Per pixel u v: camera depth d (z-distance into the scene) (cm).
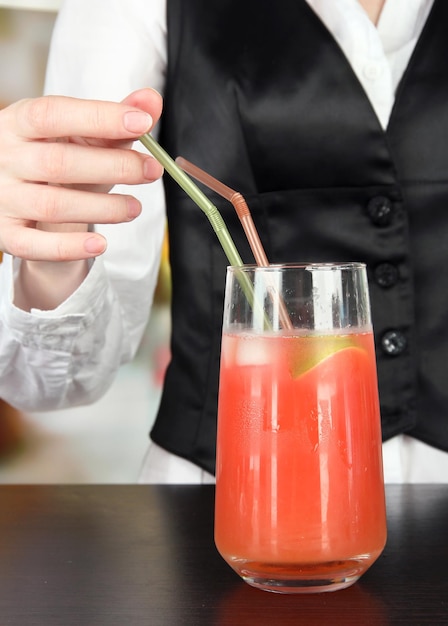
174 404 92
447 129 86
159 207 94
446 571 56
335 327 51
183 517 66
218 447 54
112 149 59
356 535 51
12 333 77
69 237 61
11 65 145
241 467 52
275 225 88
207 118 89
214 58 88
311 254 87
